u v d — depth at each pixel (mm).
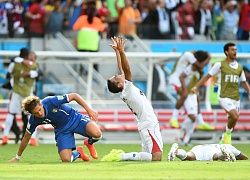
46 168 35312
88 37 70375
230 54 51469
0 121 65500
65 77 69312
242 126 67500
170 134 65000
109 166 36188
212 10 80312
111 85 39312
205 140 66562
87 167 35719
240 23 80750
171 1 79062
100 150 53156
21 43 75062
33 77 58219
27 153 49344
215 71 51719
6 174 32500
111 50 74500
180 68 60938
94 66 70500
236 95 51812
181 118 67625
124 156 39250
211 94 68562
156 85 69000
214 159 39750
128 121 67250
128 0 75812
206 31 79875
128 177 30812
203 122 63906
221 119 67500
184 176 31250
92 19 70750
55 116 39344
